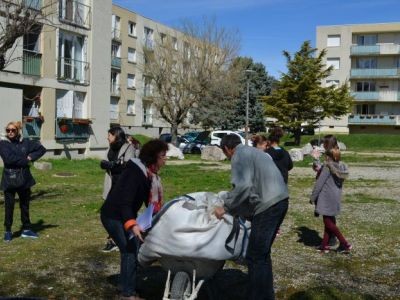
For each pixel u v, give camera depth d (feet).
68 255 24.44
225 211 15.46
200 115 181.27
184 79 134.41
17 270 21.75
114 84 179.11
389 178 69.26
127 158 23.00
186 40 139.13
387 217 37.09
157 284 19.63
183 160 101.45
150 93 181.06
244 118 208.03
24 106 85.35
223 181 61.00
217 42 139.13
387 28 220.23
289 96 174.19
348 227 32.96
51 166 70.90
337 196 25.30
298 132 174.29
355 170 83.30
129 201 16.08
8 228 27.17
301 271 22.47
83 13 94.22
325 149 25.39
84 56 95.04
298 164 92.53
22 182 27.07
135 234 15.53
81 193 47.91
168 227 15.21
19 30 40.14
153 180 16.62
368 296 19.03
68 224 32.42
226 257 15.35
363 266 23.56
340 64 227.40
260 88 212.02
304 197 48.29
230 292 19.12
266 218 16.11
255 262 16.26
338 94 176.76
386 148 170.60
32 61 82.17
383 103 220.43
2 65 40.70
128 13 186.09
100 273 21.52
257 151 16.40
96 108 98.32
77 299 18.29
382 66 221.87
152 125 194.29
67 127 89.92
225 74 138.72
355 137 183.83
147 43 177.58
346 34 225.76
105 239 28.09
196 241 14.94
